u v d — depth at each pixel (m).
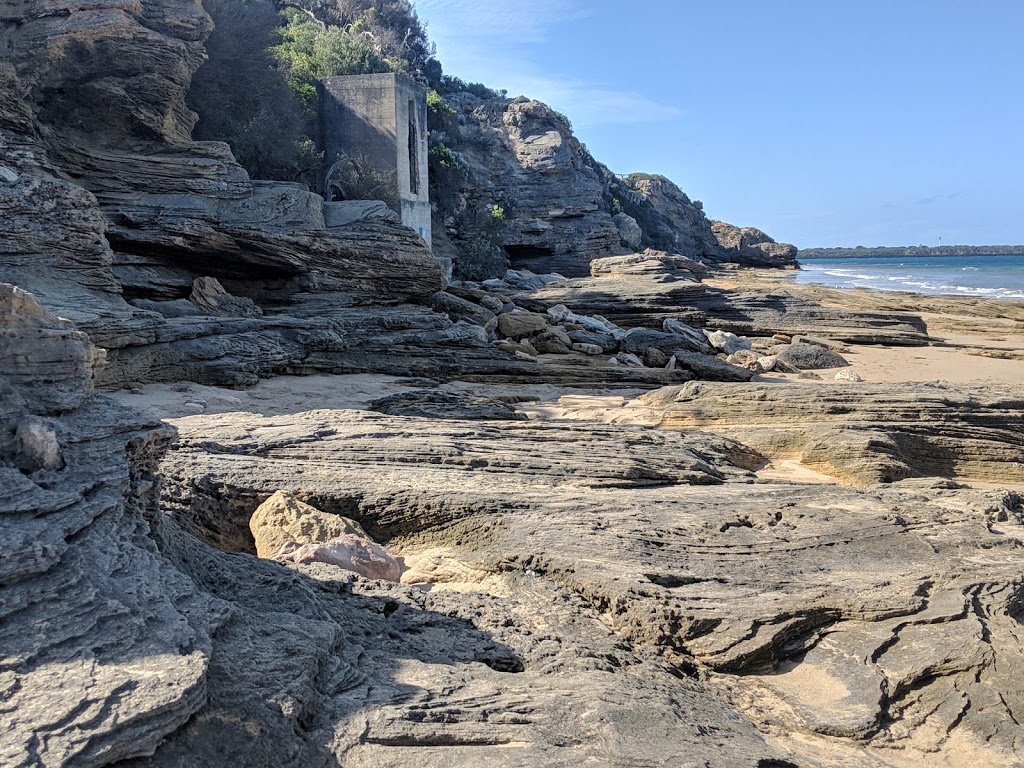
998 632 6.00
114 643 3.73
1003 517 8.91
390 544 8.48
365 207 22.66
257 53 28.98
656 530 7.81
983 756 4.81
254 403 13.92
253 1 32.44
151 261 19.06
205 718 3.66
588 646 5.70
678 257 62.66
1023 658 5.61
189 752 3.48
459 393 16.48
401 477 9.26
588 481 9.67
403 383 16.94
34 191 14.45
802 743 4.93
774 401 14.24
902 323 32.75
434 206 53.09
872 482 11.96
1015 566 7.14
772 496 9.34
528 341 22.95
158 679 3.56
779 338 30.33
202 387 14.59
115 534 4.60
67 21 18.52
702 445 12.29
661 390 16.03
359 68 47.06
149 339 14.44
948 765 4.75
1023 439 13.40
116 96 19.16
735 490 9.61
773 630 5.96
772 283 62.06
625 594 6.38
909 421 13.34
